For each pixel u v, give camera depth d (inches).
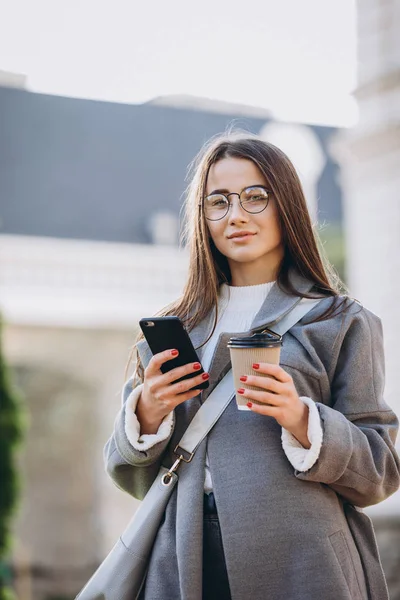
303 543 80.7
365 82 376.2
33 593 615.2
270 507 81.5
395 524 289.1
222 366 87.4
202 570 83.7
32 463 706.2
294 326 88.4
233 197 89.6
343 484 82.7
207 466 85.7
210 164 91.7
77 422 716.0
